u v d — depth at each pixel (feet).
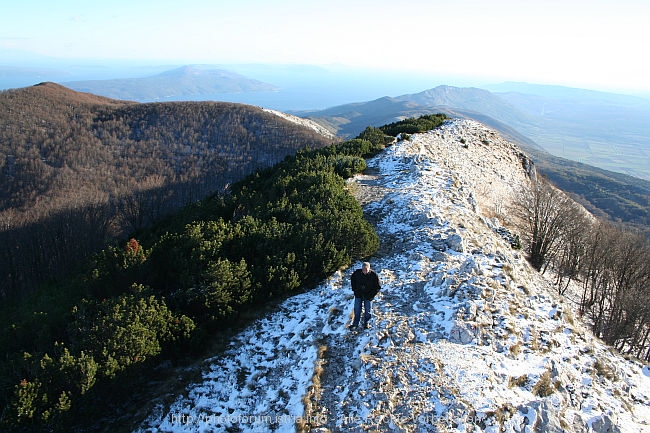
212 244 52.19
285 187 82.43
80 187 319.88
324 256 51.83
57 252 158.81
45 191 316.19
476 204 92.63
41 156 381.81
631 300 89.92
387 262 55.62
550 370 35.76
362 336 38.47
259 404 33.17
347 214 63.10
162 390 34.65
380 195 84.58
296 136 489.26
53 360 32.60
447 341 37.93
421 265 52.65
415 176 93.97
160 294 45.91
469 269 49.16
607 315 104.88
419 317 41.37
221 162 422.41
